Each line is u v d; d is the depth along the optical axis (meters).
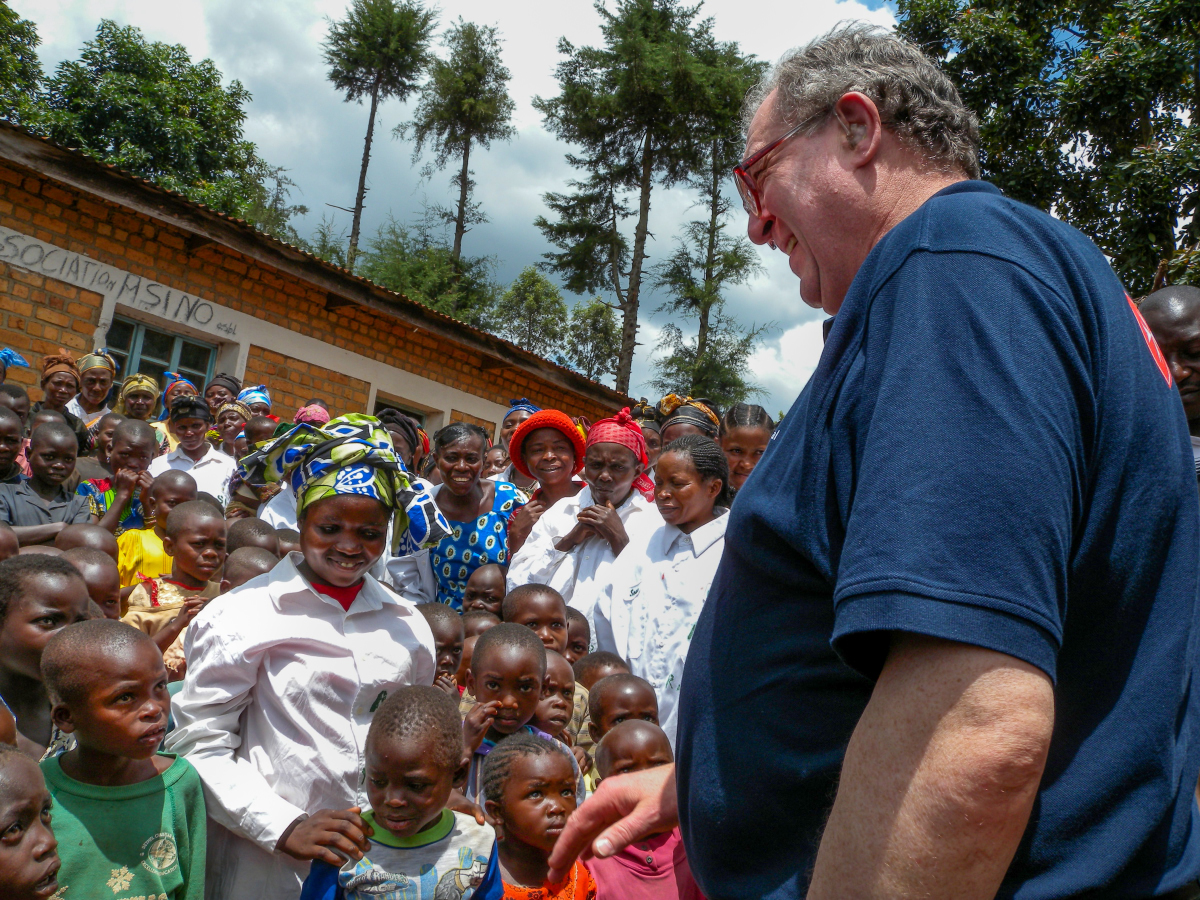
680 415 5.72
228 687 2.65
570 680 3.48
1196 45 11.11
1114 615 1.00
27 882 1.91
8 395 6.11
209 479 6.51
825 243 1.27
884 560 0.85
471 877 2.38
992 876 0.82
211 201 22.83
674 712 3.85
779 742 1.13
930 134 1.22
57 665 2.27
